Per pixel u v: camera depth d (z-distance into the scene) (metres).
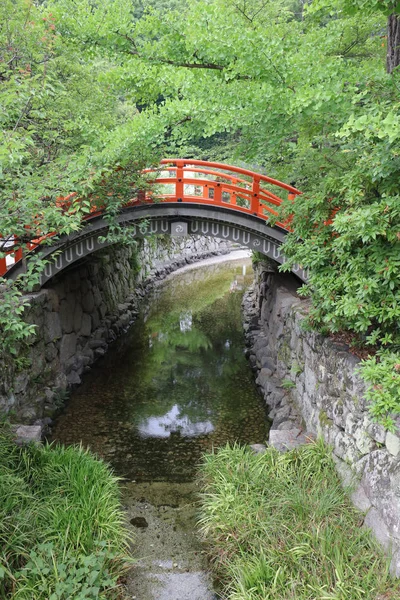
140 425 6.93
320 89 4.09
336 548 3.38
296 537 3.63
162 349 10.70
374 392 3.31
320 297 4.78
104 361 9.70
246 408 7.55
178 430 6.80
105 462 5.90
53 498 4.19
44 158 6.21
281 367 7.75
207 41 4.79
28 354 6.49
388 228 3.65
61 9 5.66
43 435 6.34
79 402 7.64
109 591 3.58
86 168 5.13
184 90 5.38
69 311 8.43
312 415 5.52
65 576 3.28
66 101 7.60
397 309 3.60
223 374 9.13
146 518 4.86
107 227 7.10
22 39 6.11
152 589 3.92
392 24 4.78
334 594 3.06
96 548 3.74
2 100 4.03
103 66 9.91
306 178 6.86
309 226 4.93
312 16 6.09
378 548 3.38
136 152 6.17
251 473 4.66
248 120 4.94
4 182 4.25
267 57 4.53
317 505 3.96
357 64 5.39
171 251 20.59
